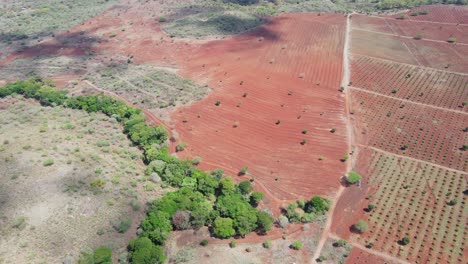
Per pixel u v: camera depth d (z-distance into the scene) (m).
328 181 88.50
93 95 121.88
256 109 115.88
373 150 98.50
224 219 73.69
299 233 75.00
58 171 80.12
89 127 102.19
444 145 100.25
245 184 82.75
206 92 124.69
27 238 65.56
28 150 85.88
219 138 103.25
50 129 97.94
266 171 91.62
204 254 68.94
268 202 82.75
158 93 123.94
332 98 121.38
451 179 88.81
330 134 104.50
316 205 79.25
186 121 109.81
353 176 87.25
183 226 72.94
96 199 75.25
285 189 86.31
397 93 124.38
